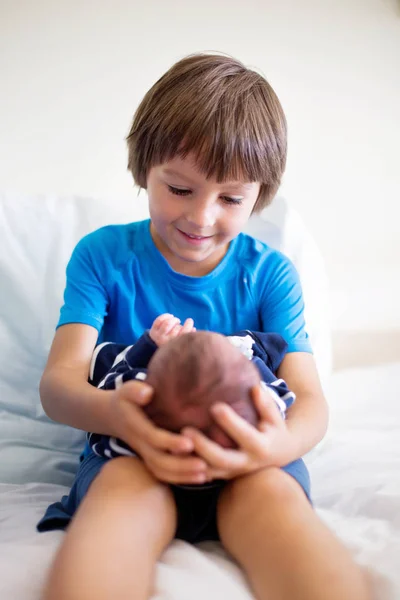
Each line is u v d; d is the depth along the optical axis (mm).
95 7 1406
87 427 774
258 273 1021
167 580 590
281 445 692
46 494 902
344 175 1585
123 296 978
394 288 1626
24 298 1152
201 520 708
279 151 913
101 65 1432
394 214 1609
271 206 1298
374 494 821
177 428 645
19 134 1432
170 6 1436
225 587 586
